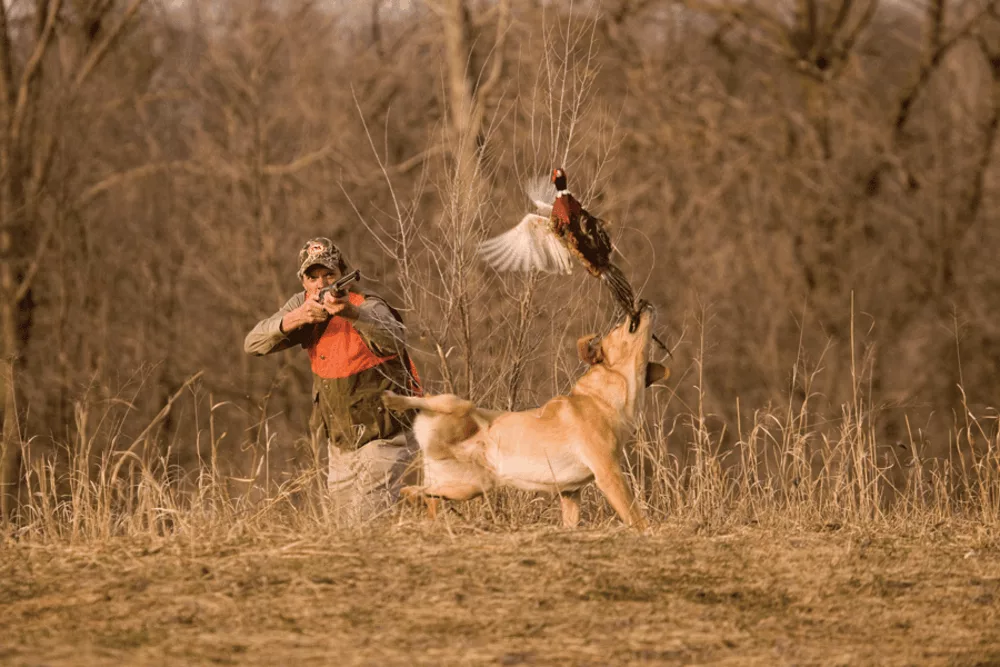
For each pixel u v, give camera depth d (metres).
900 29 104.25
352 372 26.97
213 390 85.50
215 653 16.92
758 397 83.25
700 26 98.56
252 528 23.92
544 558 21.41
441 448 24.11
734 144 94.06
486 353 30.27
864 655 17.41
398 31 94.44
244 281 90.62
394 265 81.69
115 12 91.06
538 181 25.31
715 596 19.95
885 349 86.81
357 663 16.58
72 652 16.88
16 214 81.06
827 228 93.88
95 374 30.97
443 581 20.12
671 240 86.88
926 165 97.19
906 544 23.84
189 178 96.12
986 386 87.69
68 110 83.88
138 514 25.31
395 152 90.12
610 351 24.28
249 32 92.69
